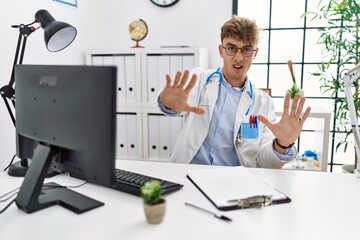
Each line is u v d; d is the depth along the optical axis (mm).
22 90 909
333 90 2262
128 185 911
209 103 1459
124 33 2592
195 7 2445
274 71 2539
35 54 1725
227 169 1099
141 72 2168
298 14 2416
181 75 1028
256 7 2459
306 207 815
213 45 2463
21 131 943
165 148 2232
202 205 823
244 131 1416
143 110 2209
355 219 751
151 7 2508
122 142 2291
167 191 891
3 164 1516
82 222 737
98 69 691
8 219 755
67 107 757
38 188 798
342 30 2094
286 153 1207
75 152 772
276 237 669
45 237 671
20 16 1598
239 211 790
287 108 1108
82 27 2219
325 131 1925
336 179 1027
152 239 660
